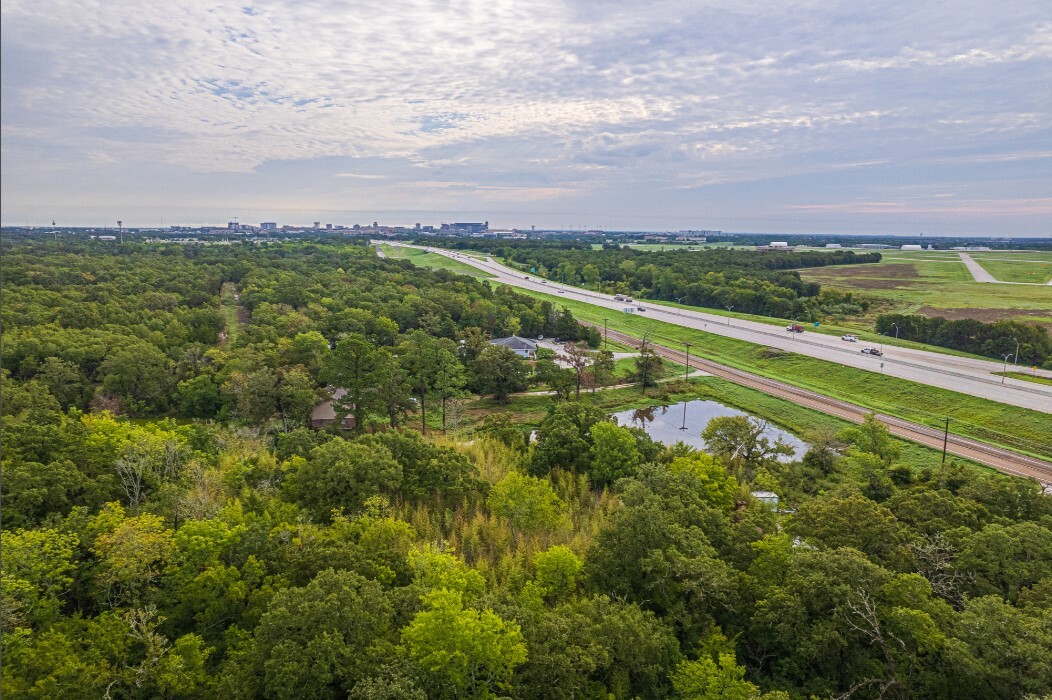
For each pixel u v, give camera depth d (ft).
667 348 464.65
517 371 336.29
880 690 98.99
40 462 147.13
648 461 204.44
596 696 100.42
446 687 90.58
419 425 283.18
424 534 158.20
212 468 172.35
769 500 188.75
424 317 454.81
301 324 384.47
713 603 122.62
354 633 94.12
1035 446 262.47
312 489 156.25
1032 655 90.22
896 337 478.59
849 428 250.57
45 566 105.09
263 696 90.79
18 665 89.35
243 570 116.26
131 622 98.07
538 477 201.87
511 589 131.13
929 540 133.28
